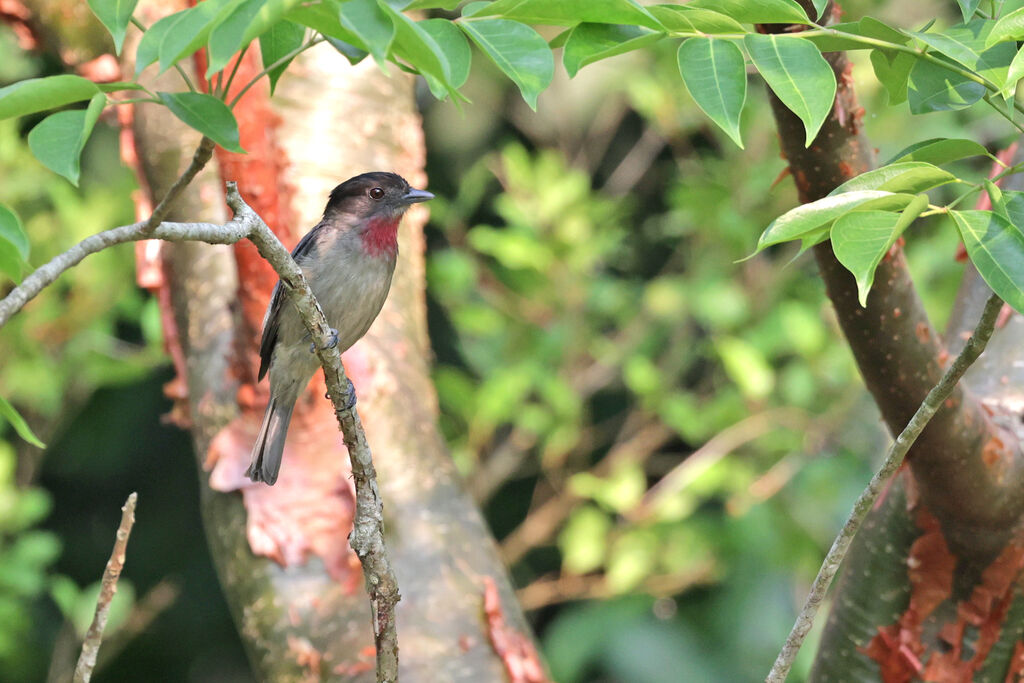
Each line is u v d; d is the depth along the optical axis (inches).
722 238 587.2
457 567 310.5
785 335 584.1
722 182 587.8
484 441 631.8
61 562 737.6
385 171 351.9
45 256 586.6
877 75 232.1
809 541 581.6
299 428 313.6
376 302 336.8
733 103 189.3
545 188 596.1
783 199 578.6
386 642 219.5
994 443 270.2
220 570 313.1
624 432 655.8
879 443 585.6
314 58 359.6
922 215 180.1
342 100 359.3
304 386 314.0
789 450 596.1
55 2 365.7
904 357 268.1
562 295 600.1
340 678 292.4
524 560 733.3
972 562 284.8
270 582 302.0
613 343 624.1
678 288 594.2
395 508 315.6
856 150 260.2
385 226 339.6
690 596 638.5
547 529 646.5
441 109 703.7
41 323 572.1
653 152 695.1
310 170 351.3
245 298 310.5
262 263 306.3
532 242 585.9
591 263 610.2
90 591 568.1
